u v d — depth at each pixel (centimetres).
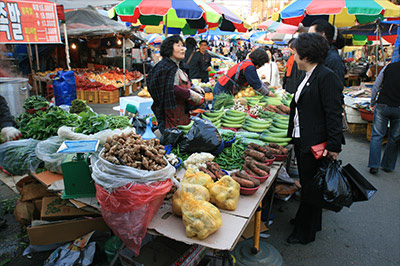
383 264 271
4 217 324
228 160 264
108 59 1419
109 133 250
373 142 463
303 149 264
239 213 189
